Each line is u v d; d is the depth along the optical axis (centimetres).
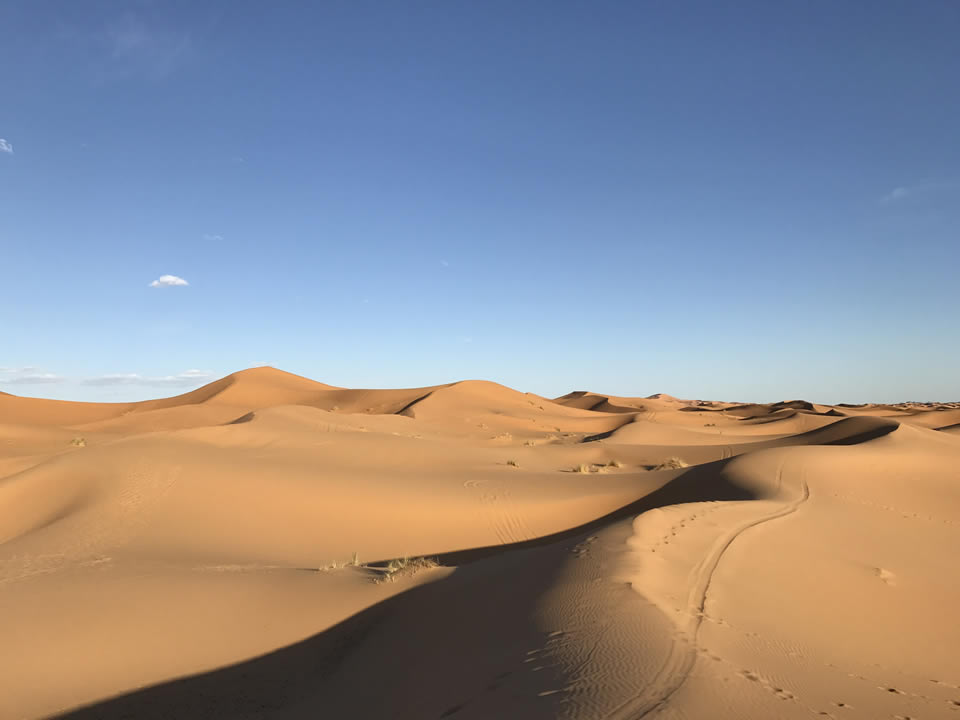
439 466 3111
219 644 1110
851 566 1520
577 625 849
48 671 973
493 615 1016
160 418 7719
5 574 1420
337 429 4856
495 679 732
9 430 5400
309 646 1127
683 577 1159
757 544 1525
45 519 2194
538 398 12012
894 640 1128
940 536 2069
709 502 1977
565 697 623
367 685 902
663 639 778
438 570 1459
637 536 1406
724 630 894
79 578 1370
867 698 730
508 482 2727
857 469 3023
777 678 724
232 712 899
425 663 902
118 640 1082
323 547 1945
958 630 1266
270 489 2330
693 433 6475
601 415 10712
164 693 952
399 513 2220
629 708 579
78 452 2684
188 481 2362
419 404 9394
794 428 7862
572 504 2477
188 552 1764
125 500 2186
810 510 2092
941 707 762
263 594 1315
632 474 3034
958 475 3212
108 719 873
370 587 1362
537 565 1279
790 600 1183
